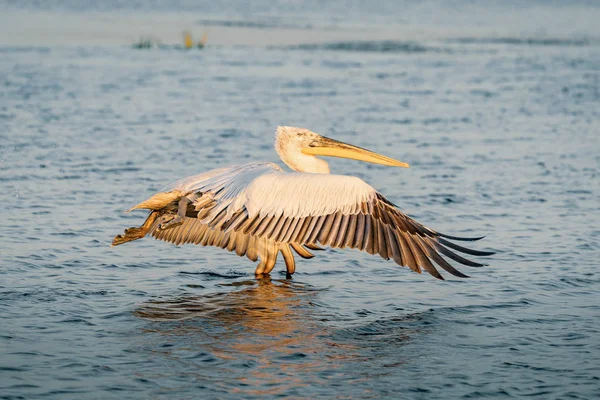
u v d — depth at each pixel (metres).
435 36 55.56
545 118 27.50
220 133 23.77
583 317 10.83
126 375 8.93
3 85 31.08
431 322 10.65
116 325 10.36
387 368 9.26
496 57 44.41
